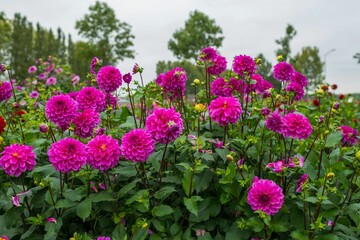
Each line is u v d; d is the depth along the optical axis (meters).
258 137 1.50
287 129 1.34
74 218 1.41
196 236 1.39
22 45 22.09
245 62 1.66
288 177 1.45
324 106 2.81
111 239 1.30
